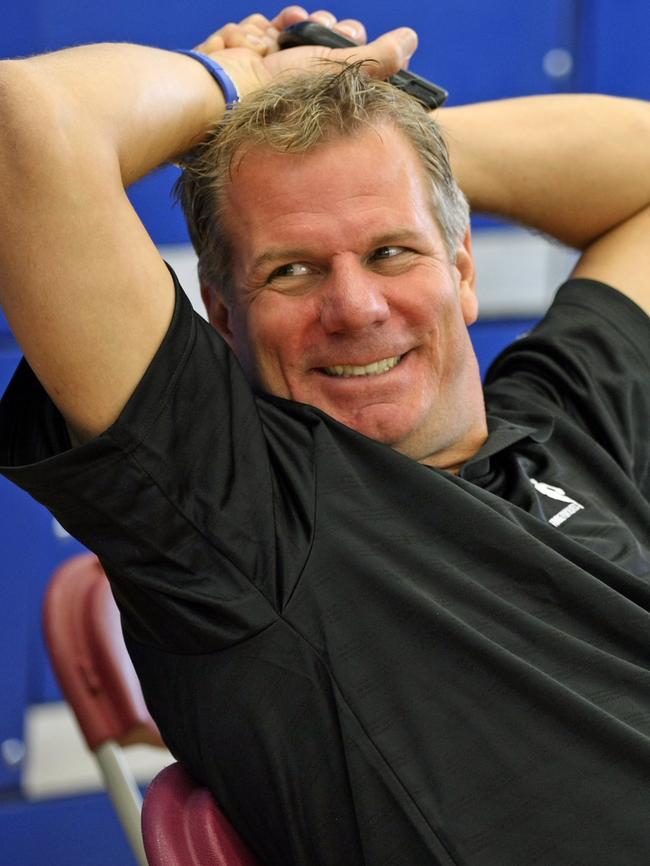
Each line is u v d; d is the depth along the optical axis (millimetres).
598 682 4672
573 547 5016
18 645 10047
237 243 5367
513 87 10906
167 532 4672
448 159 5586
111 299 4551
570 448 5883
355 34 6230
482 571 4855
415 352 5418
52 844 10008
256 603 4672
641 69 10977
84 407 4590
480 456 5441
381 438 5391
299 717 4625
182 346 4707
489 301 11141
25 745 10070
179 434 4680
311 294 5297
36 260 4449
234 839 4699
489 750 4500
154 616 4820
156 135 5043
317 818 4648
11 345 10078
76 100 4660
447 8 10656
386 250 5320
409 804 4461
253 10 10266
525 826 4418
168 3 10078
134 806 5844
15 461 4719
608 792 4441
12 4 9758
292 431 5027
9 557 9977
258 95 5328
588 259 6863
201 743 4789
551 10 10812
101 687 5980
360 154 5230
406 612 4652
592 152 6793
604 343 6355
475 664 4594
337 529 4777
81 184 4496
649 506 5840
